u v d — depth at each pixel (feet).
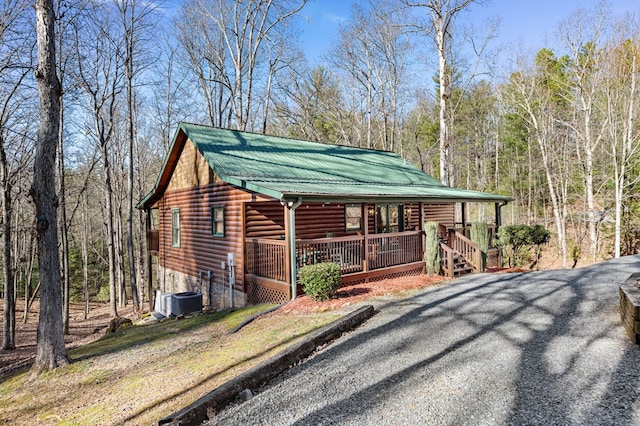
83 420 16.58
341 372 16.16
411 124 123.03
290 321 25.67
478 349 17.26
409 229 57.16
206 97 94.27
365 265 34.91
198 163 45.96
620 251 68.49
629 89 67.41
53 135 25.16
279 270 32.73
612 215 73.10
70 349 33.60
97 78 62.44
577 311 21.91
